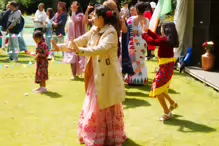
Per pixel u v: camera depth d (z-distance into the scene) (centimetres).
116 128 430
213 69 891
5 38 1263
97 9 418
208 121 539
